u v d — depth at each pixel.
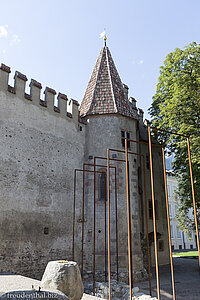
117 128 17.05
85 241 15.09
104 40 21.83
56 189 14.51
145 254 17.77
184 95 16.77
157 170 23.19
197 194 16.44
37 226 13.04
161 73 19.52
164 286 13.33
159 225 21.62
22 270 11.85
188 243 45.25
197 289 12.69
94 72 20.31
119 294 10.81
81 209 15.64
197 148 15.65
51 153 14.73
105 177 16.06
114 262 14.27
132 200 16.16
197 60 17.67
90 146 16.84
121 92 18.92
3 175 12.09
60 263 6.45
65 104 16.39
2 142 12.39
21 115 13.57
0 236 11.37
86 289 11.67
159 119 19.95
